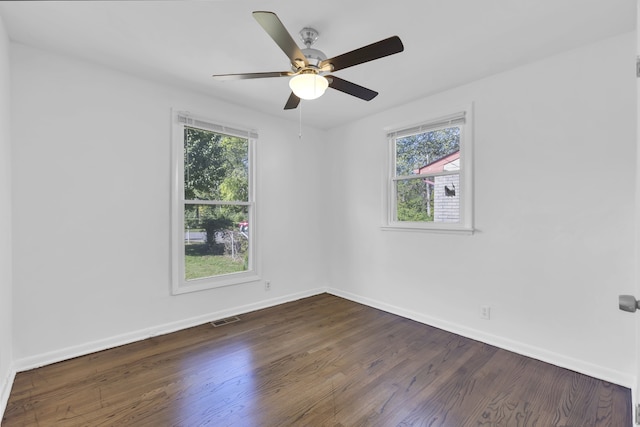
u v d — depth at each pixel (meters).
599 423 1.70
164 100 2.90
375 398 1.93
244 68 2.59
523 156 2.49
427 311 3.18
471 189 2.80
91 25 2.00
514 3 1.78
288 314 3.47
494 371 2.24
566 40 2.14
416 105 3.25
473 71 2.60
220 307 3.33
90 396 1.93
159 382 2.09
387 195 3.57
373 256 3.73
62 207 2.38
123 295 2.67
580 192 2.22
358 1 1.77
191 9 1.84
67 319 2.40
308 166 4.18
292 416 1.76
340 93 3.05
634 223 2.01
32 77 2.25
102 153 2.56
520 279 2.51
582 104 2.20
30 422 1.69
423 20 1.94
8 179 2.06
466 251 2.86
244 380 2.12
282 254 3.91
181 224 3.04
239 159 3.54
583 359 2.21
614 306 2.09
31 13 1.87
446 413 1.79
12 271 2.16
